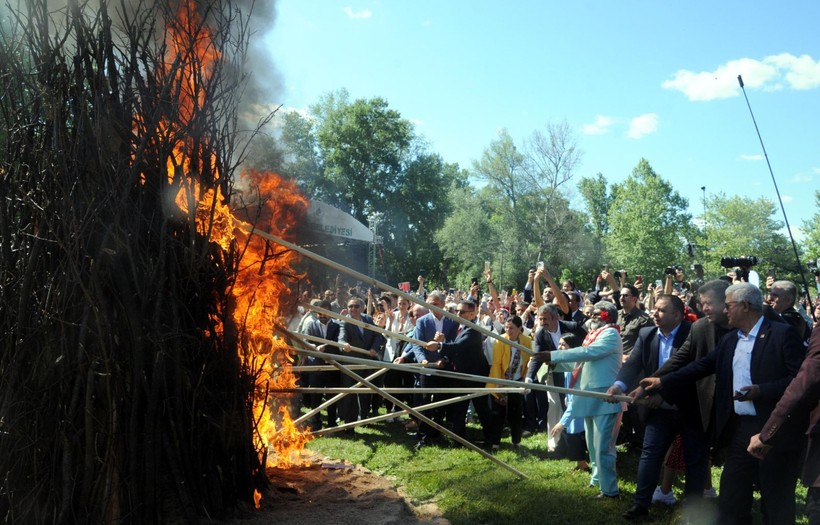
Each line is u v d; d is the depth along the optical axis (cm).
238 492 535
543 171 5831
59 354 442
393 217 5425
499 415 849
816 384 411
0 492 432
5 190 452
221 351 518
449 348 841
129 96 477
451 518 567
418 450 839
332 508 557
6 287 446
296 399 966
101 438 451
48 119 456
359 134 5103
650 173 7225
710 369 533
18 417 431
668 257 5950
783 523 449
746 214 5428
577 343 764
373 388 611
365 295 1456
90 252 451
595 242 6269
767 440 430
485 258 5972
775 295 739
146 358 471
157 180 483
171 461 476
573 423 721
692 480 558
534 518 571
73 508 440
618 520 572
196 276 497
